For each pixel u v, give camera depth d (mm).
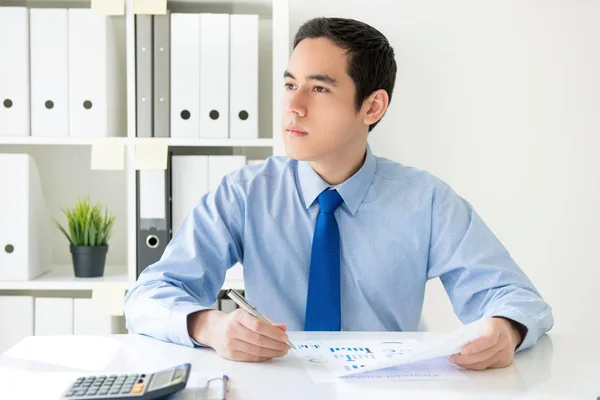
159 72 2318
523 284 1341
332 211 1456
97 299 2279
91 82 2314
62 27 2309
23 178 2307
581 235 2760
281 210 1508
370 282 1461
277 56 2346
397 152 2730
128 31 2309
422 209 1477
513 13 2727
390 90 1505
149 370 979
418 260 1478
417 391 903
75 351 1088
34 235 2371
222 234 1459
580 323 2768
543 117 2746
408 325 1489
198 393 850
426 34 2715
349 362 1037
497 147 2738
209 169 2330
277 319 1480
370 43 1403
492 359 1020
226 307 2297
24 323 2307
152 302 1197
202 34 2318
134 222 2307
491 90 2734
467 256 1407
